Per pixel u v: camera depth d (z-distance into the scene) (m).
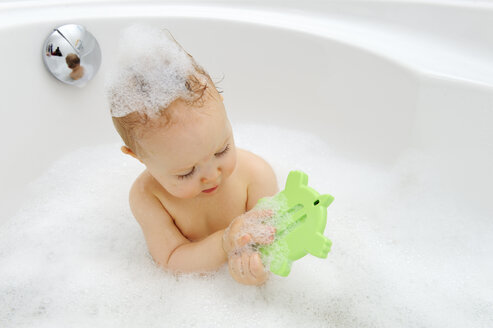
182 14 1.11
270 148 1.18
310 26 1.08
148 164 0.71
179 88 0.66
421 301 0.83
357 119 1.06
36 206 1.04
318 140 1.15
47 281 0.90
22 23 0.98
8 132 0.98
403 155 0.97
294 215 0.72
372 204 0.99
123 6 1.11
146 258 0.93
